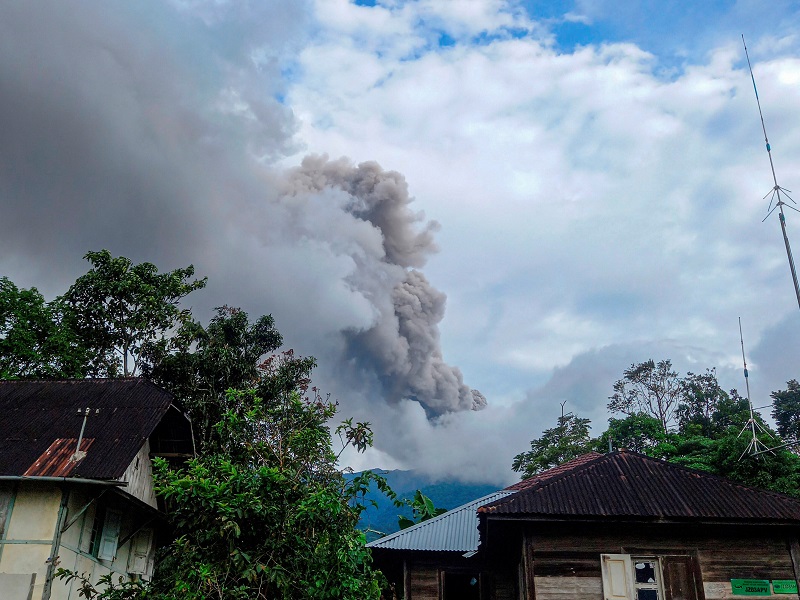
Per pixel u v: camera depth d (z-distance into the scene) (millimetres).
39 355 25531
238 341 28562
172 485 9914
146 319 28609
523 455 46344
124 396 16656
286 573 9805
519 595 16750
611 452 17062
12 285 26609
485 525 15078
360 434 11742
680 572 14250
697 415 51594
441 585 18703
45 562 12922
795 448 39625
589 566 14406
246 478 10172
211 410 25734
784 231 17109
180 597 9367
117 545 15984
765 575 14195
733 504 14422
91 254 29516
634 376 56000
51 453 14250
